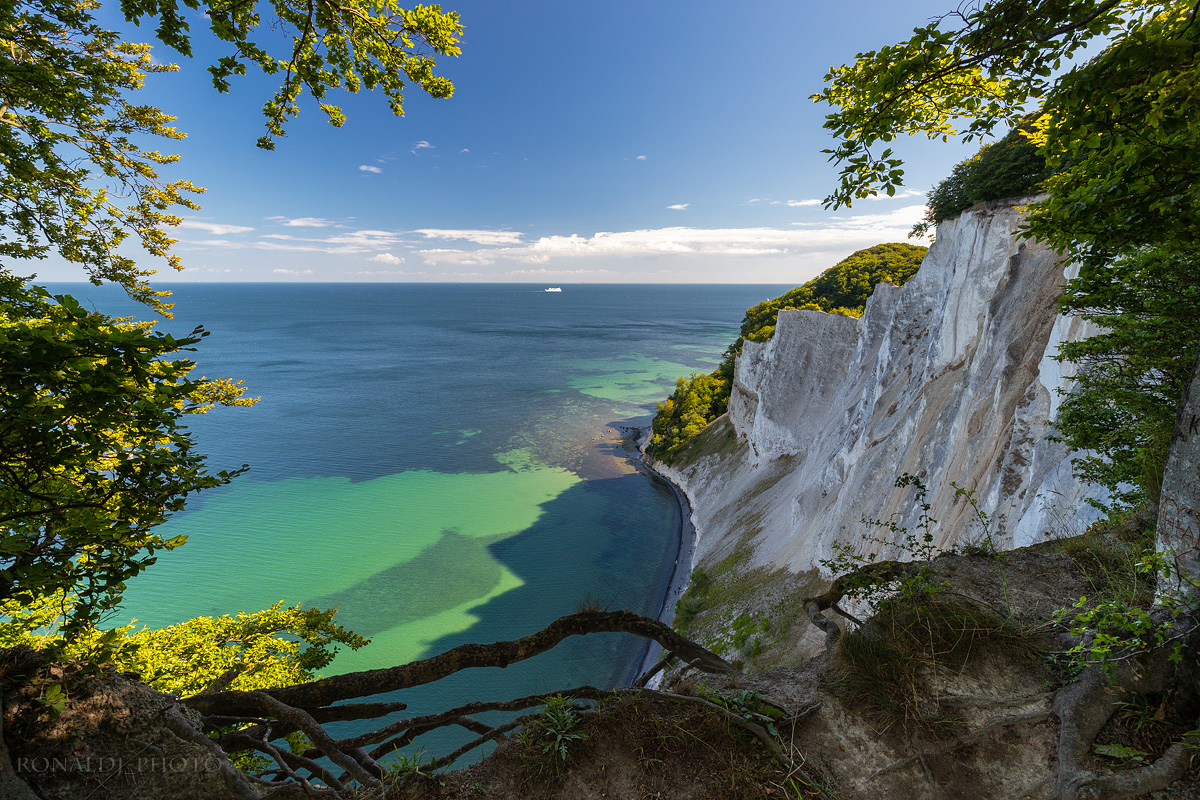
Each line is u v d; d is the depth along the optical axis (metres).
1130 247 5.58
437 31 7.52
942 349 28.70
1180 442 4.50
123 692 3.99
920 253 81.56
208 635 12.34
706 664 5.72
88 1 11.19
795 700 4.58
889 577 5.62
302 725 4.21
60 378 4.26
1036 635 4.93
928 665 4.54
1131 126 4.71
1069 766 3.64
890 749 4.06
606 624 5.57
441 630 42.31
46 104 10.73
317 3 6.93
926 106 5.51
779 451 53.66
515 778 3.88
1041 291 22.39
